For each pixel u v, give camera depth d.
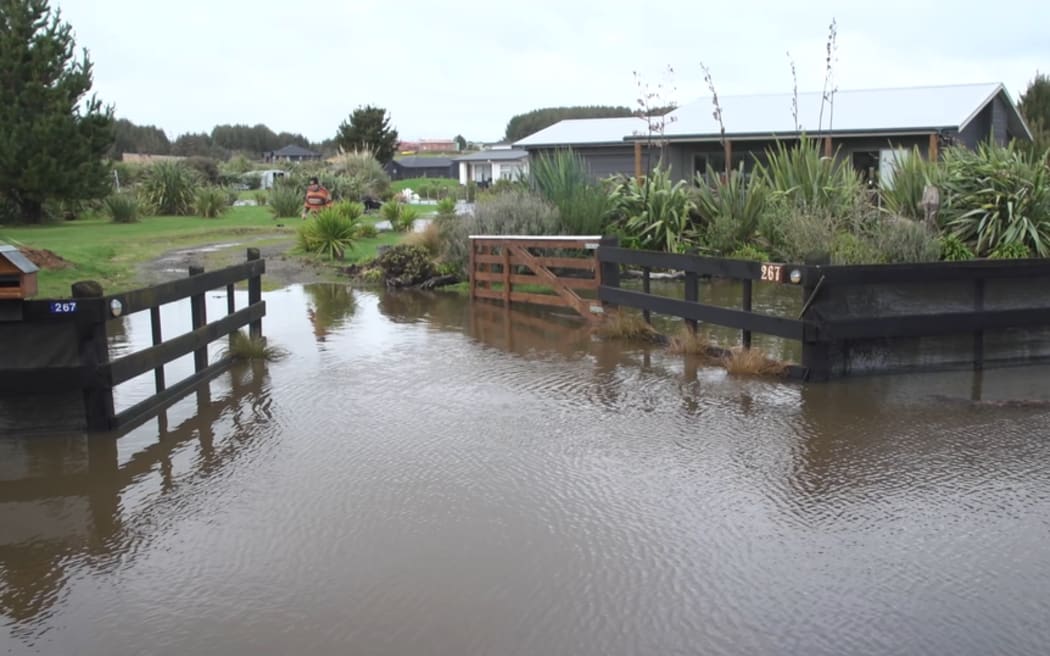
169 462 5.98
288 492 5.39
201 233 23.14
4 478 5.71
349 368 8.70
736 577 4.20
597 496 5.23
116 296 6.68
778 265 7.99
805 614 3.85
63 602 4.09
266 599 4.07
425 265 14.87
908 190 13.11
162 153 81.69
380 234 23.14
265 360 9.10
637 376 8.21
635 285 13.69
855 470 5.60
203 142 87.94
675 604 3.95
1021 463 5.69
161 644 3.71
